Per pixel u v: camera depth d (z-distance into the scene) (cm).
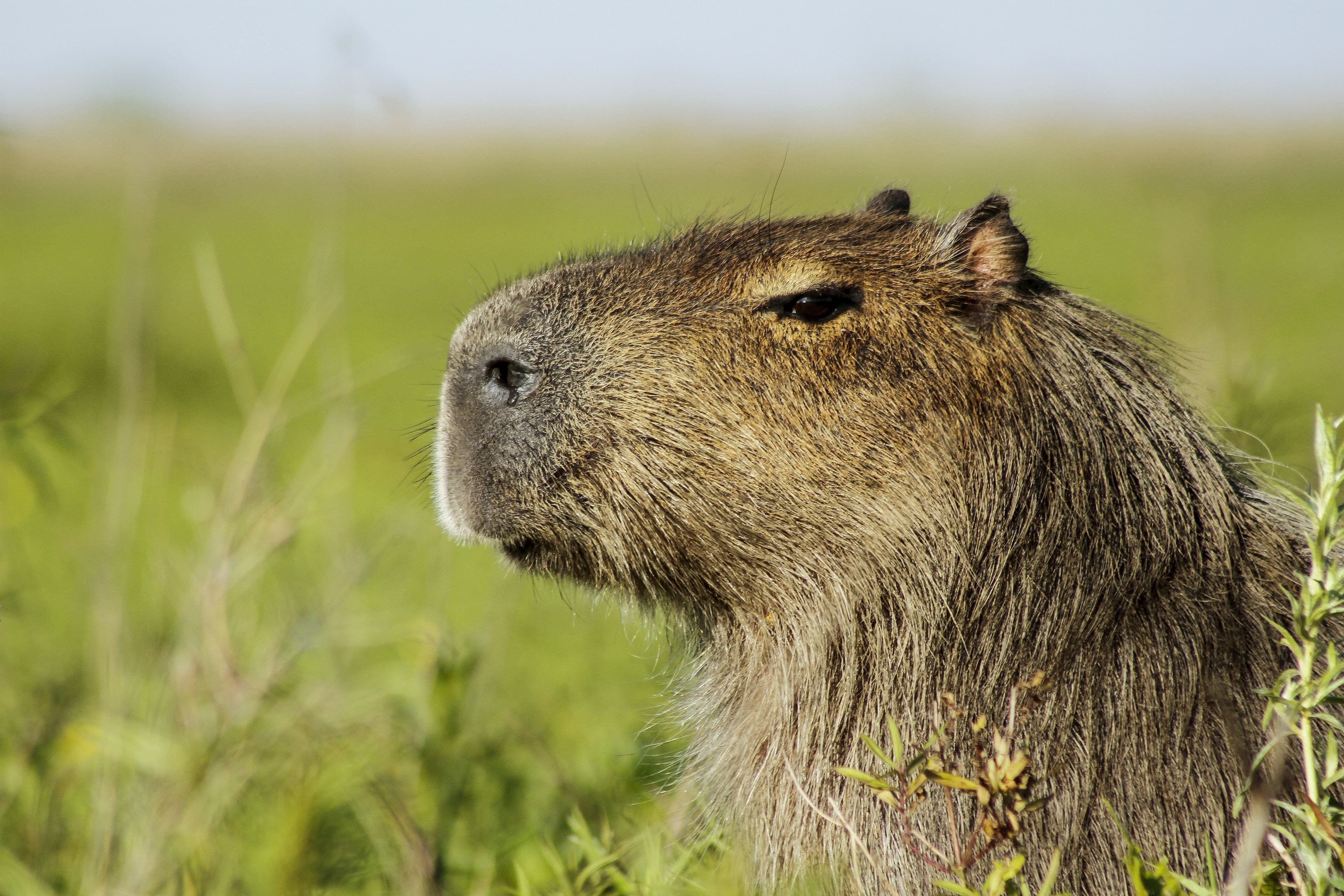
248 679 1162
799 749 969
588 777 1216
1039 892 707
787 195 1390
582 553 988
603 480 952
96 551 1492
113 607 1257
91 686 1302
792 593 969
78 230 7350
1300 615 702
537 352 955
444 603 1433
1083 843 853
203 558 1248
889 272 952
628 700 1470
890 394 934
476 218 7975
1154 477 937
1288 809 686
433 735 1109
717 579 984
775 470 942
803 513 946
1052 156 11675
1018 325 958
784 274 941
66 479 2116
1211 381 1410
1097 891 852
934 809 867
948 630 930
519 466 956
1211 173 9275
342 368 1728
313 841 1008
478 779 1192
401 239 6988
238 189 9662
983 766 739
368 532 1645
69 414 1562
